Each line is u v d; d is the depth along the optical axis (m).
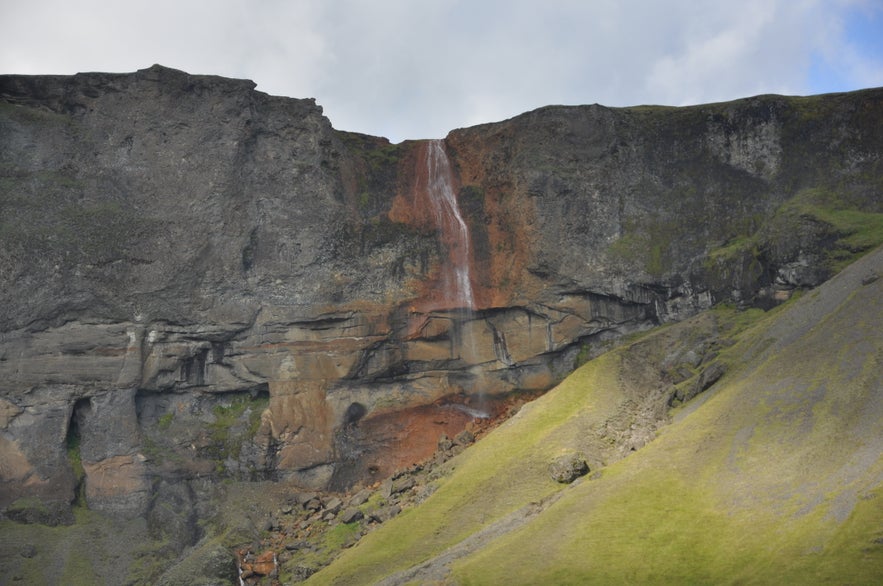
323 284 121.19
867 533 65.12
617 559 75.69
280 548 102.19
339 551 96.94
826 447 78.00
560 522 82.94
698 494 81.38
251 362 118.94
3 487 105.88
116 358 112.88
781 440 82.50
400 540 91.81
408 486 106.62
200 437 116.19
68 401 110.38
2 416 107.19
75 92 121.00
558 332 123.38
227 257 119.31
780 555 67.94
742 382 95.88
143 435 113.88
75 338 111.38
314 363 119.50
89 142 119.44
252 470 115.44
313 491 114.81
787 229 115.88
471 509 93.62
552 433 101.44
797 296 112.00
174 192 119.62
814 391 85.94
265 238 121.50
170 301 116.06
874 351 85.88
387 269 123.94
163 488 111.31
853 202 120.75
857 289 97.38
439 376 123.56
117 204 117.88
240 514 109.12
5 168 114.50
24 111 118.31
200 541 105.88
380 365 121.19
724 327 114.31
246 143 123.44
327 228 123.38
